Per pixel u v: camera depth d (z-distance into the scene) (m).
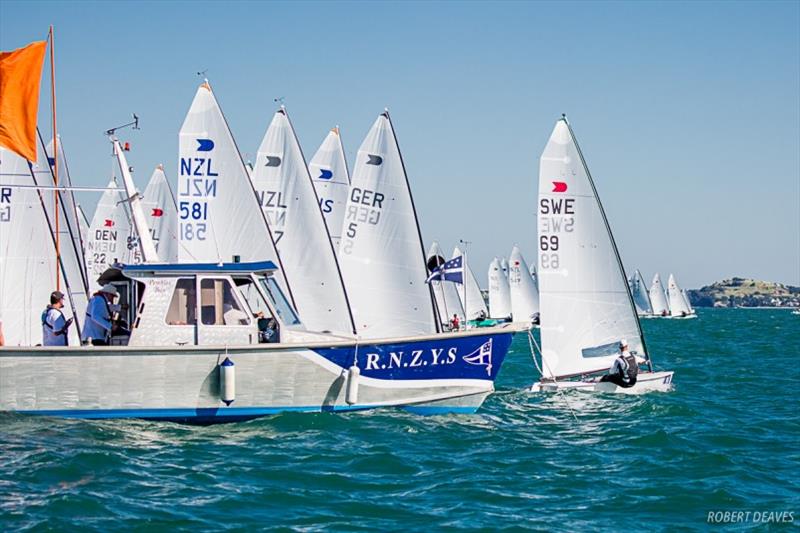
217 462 22.20
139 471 21.03
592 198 41.06
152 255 28.48
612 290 41.06
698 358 67.12
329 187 41.38
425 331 37.28
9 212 30.73
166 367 24.98
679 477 22.78
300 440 24.70
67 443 22.91
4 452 21.89
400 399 27.77
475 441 26.23
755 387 44.47
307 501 19.34
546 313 41.09
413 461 23.31
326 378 26.53
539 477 22.44
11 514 17.62
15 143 28.28
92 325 26.05
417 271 37.34
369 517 18.39
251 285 26.84
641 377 40.06
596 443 27.14
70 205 34.97
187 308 25.91
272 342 26.53
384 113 37.38
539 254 41.06
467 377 28.42
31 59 28.22
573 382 39.81
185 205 32.31
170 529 17.06
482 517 18.67
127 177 28.62
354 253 37.38
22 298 30.88
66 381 24.39
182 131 32.34
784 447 27.39
